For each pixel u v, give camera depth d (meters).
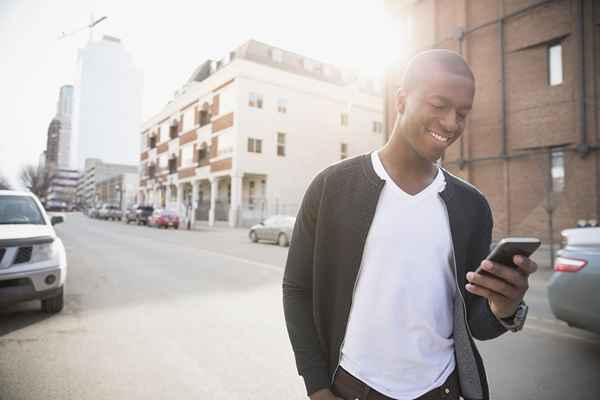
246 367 3.50
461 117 0.98
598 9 12.01
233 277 7.89
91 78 163.50
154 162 49.03
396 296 1.08
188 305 5.61
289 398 2.96
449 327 1.15
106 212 47.66
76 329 4.48
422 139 1.01
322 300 1.17
